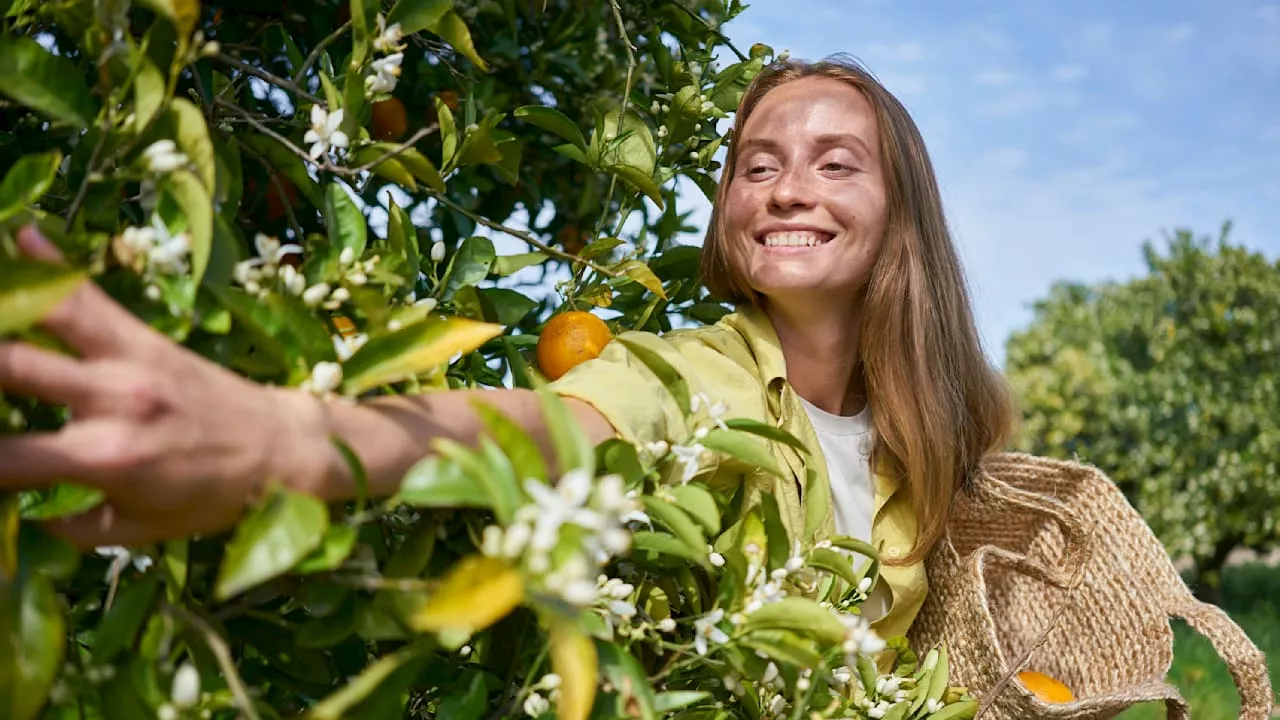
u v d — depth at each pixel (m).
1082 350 15.77
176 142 0.85
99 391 0.68
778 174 1.62
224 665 0.73
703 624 1.09
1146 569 1.68
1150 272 15.08
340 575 0.85
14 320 0.63
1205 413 12.23
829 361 1.70
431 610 0.67
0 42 0.83
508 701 1.06
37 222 0.78
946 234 1.80
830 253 1.58
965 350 1.86
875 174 1.64
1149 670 1.63
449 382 1.29
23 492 0.83
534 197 2.20
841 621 1.04
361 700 0.79
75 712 0.79
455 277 1.34
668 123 1.82
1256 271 12.70
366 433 0.83
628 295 1.73
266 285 0.93
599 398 1.10
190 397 0.71
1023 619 1.83
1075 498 1.80
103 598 0.92
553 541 0.69
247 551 0.71
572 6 2.29
